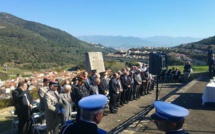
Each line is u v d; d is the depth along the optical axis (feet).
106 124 31.65
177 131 7.88
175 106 8.43
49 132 25.03
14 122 29.40
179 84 66.80
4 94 50.39
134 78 47.75
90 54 59.72
